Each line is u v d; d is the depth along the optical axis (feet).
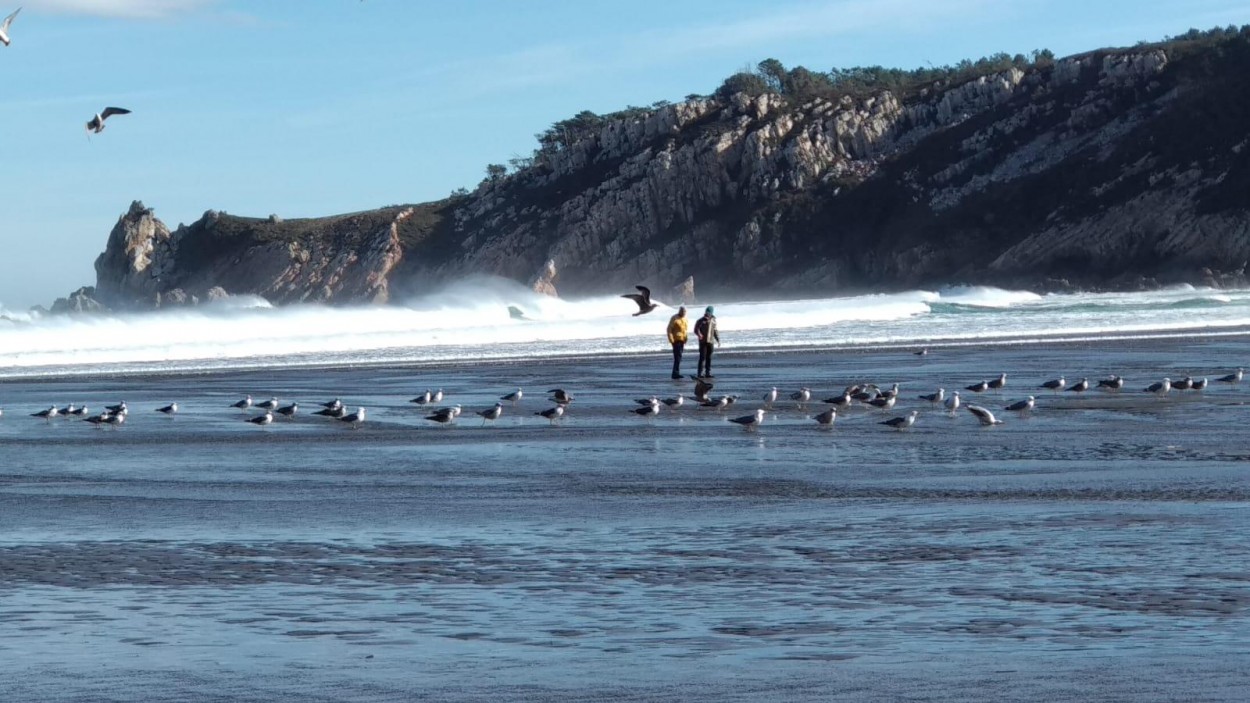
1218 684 34.86
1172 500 66.28
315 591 48.16
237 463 89.30
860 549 55.06
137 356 227.20
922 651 38.70
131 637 41.42
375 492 74.64
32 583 49.85
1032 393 135.85
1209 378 150.10
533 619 43.47
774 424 111.04
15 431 112.37
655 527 61.67
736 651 39.09
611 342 256.11
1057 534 57.26
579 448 95.81
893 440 97.86
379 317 354.33
